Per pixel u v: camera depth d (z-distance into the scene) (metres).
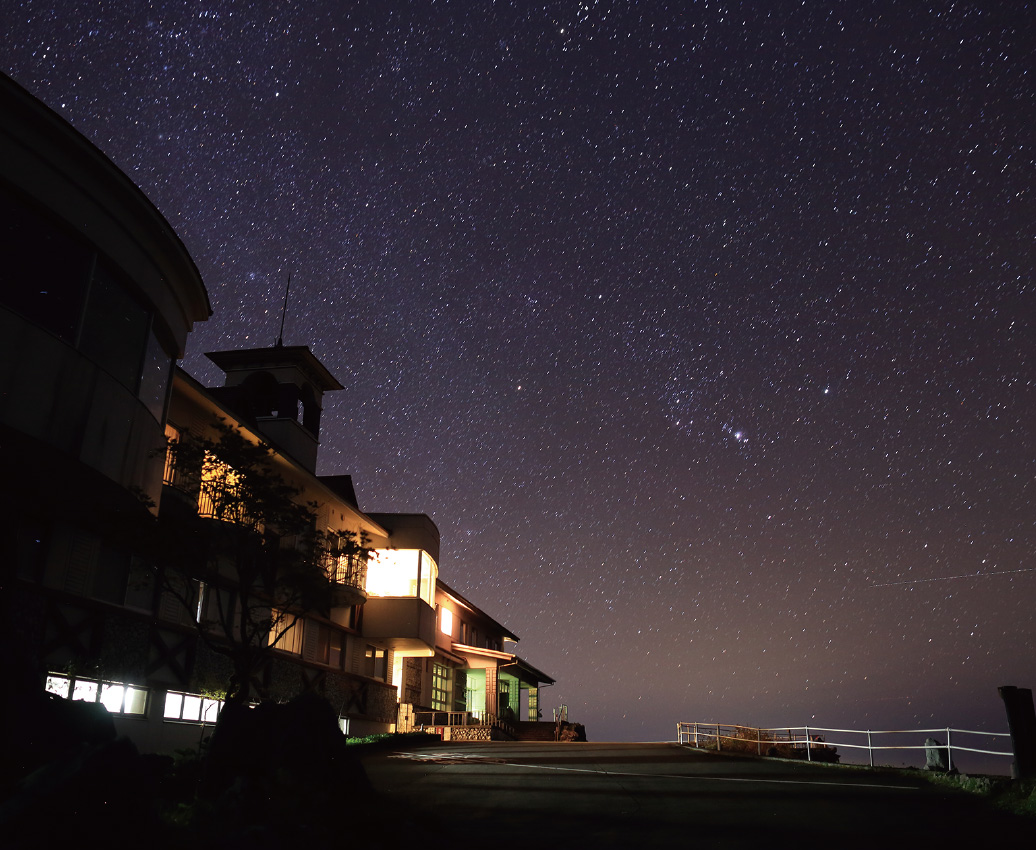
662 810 13.48
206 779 10.88
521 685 56.75
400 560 34.88
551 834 11.51
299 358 32.47
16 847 5.59
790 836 11.12
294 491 17.84
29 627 15.23
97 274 14.60
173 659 19.91
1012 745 13.43
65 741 7.68
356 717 31.67
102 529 16.72
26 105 13.09
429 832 10.88
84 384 13.94
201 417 22.48
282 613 17.88
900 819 11.98
